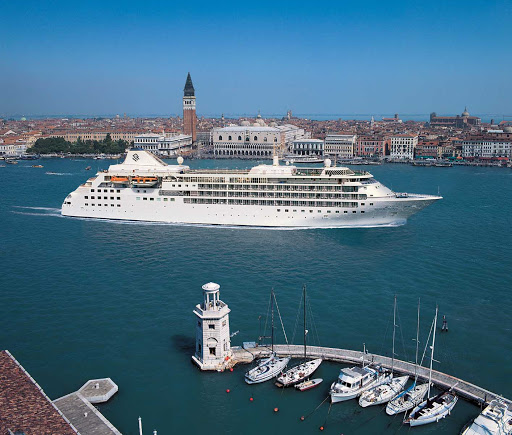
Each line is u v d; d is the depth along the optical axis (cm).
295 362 8800
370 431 7231
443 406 7531
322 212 17100
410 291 11544
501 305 10812
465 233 16488
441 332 9675
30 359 8788
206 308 8512
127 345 9275
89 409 7288
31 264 13538
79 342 9350
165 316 10331
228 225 17775
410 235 16212
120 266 13312
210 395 7969
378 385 8044
